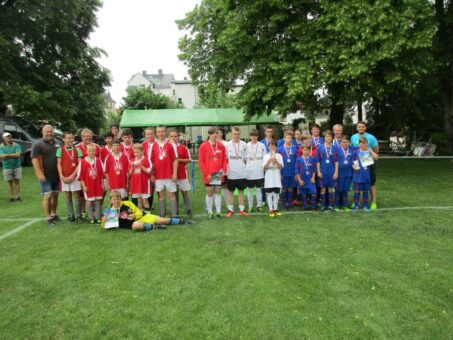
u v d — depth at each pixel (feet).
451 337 9.85
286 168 25.48
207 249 16.94
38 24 59.57
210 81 55.36
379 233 19.22
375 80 42.27
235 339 9.88
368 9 38.47
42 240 18.84
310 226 20.86
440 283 13.03
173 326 10.53
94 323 10.77
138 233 19.89
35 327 10.64
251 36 46.80
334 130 25.18
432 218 22.44
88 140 22.31
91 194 22.02
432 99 68.44
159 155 22.34
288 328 10.32
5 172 30.71
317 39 41.11
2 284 13.48
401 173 44.80
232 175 23.61
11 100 55.57
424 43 37.96
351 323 10.52
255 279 13.50
